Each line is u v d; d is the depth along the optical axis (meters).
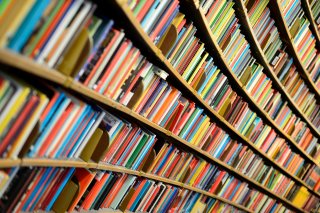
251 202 4.83
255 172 4.63
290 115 4.71
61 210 2.14
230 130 4.00
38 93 1.55
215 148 3.75
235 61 3.33
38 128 1.58
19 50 1.36
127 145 2.55
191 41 2.65
